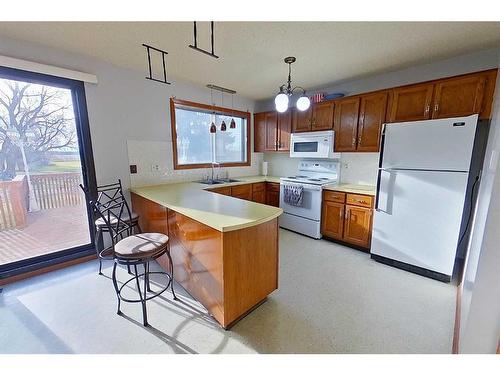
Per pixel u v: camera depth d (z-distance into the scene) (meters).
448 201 2.10
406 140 2.28
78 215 2.64
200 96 3.52
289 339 1.54
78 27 1.82
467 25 1.77
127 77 2.74
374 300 1.96
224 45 2.13
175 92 3.21
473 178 2.37
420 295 2.02
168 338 1.54
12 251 2.39
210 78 3.12
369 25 1.78
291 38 1.99
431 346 1.48
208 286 1.69
